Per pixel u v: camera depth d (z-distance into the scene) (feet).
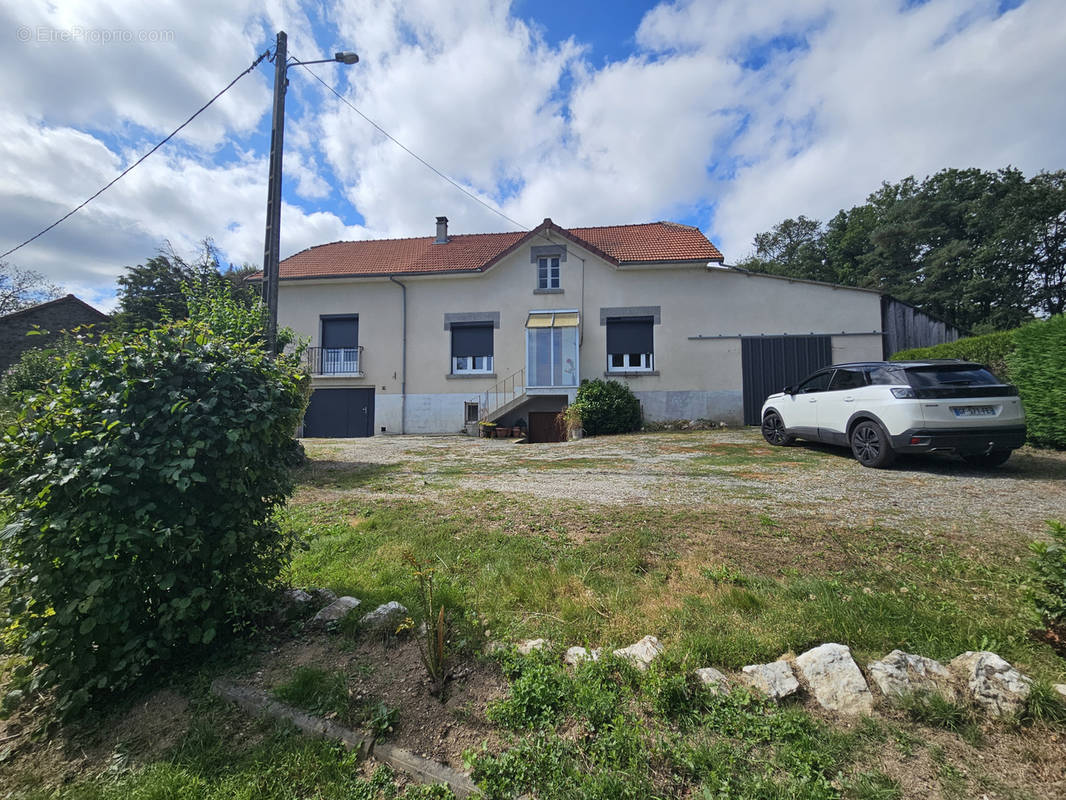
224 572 9.05
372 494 21.50
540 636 9.11
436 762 6.45
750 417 53.78
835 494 19.04
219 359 9.64
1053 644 8.23
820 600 10.02
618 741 6.35
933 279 103.91
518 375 58.44
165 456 8.28
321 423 61.77
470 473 26.78
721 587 10.87
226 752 6.79
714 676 7.59
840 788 5.72
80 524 7.45
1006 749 6.19
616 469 26.94
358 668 8.43
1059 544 8.35
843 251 130.00
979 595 10.26
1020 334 27.94
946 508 16.56
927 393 21.65
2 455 7.83
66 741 7.32
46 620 7.76
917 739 6.40
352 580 12.03
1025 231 97.55
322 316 62.34
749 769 5.99
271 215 32.71
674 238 60.95
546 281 58.75
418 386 60.44
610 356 57.52
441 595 10.33
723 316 54.95
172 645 8.50
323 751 6.67
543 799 5.75
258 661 8.82
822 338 52.65
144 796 6.03
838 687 7.28
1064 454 25.22
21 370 38.17
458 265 61.82
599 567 12.23
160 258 84.17
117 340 9.13
